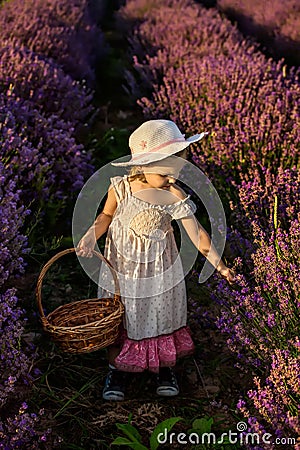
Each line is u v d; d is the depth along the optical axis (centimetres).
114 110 758
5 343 279
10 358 282
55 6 933
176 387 305
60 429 282
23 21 780
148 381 317
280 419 248
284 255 303
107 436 279
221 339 349
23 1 920
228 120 479
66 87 583
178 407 300
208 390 312
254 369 314
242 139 450
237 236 358
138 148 286
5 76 546
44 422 284
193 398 307
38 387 303
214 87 550
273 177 389
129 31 1020
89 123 643
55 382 312
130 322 294
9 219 338
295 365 249
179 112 562
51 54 737
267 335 285
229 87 551
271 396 252
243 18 1044
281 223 370
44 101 553
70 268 411
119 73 898
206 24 876
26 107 491
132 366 295
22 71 559
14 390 290
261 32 956
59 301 375
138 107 745
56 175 468
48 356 325
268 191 390
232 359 330
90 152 515
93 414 293
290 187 373
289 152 439
